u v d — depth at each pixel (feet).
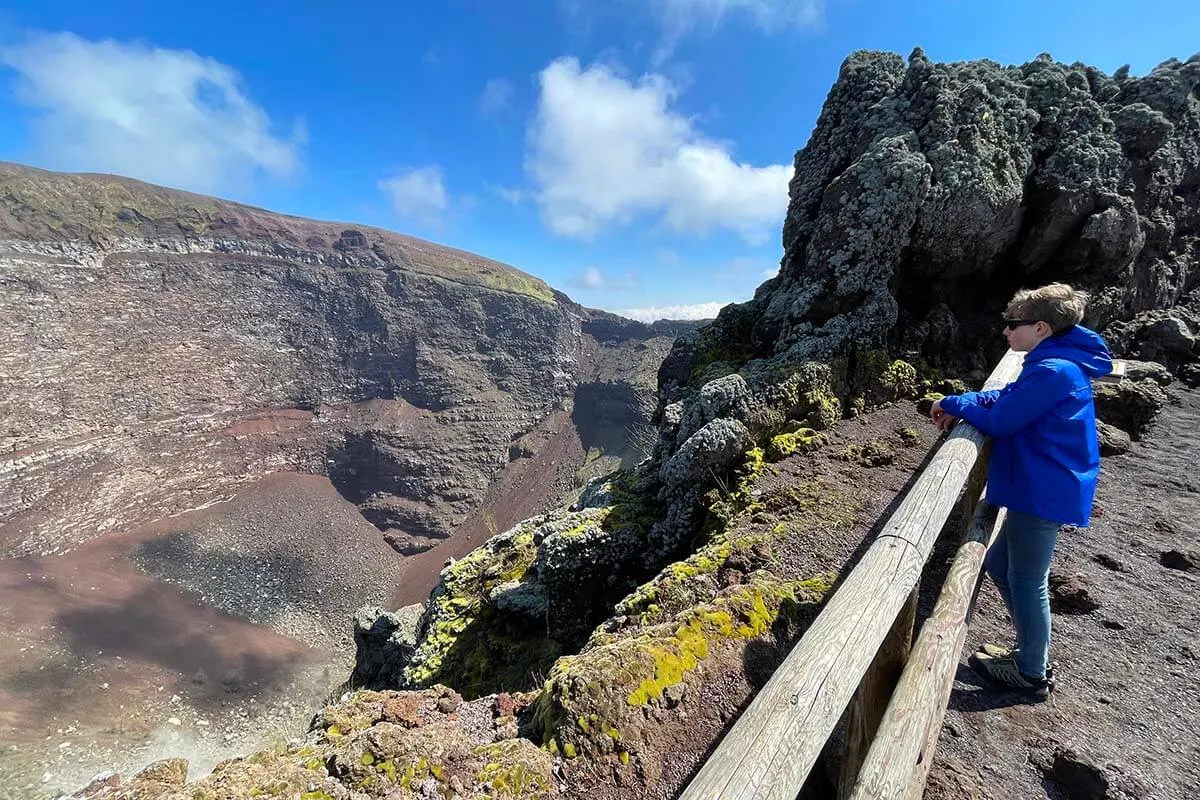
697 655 14.40
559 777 11.53
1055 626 17.29
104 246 344.28
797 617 16.53
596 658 13.89
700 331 44.39
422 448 360.28
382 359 402.72
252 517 296.71
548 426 407.44
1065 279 37.24
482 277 469.98
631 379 377.50
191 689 165.07
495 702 14.71
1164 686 14.70
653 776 11.81
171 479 302.04
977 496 16.24
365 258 439.22
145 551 252.21
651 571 27.66
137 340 331.36
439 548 310.04
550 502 317.63
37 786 119.75
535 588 33.94
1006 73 38.65
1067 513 12.37
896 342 35.12
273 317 391.45
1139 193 39.17
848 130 39.34
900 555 11.05
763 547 20.27
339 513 318.45
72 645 177.27
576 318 511.40
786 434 29.07
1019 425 12.78
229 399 351.67
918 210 32.91
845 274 34.12
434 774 11.07
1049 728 13.28
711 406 29.73
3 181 326.65
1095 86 42.04
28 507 251.39
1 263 294.25
